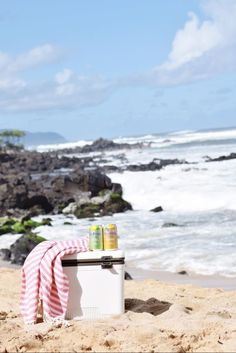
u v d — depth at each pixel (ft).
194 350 21.54
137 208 104.17
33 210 106.52
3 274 42.32
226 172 123.34
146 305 28.60
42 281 25.88
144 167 169.68
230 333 22.85
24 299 26.40
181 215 87.92
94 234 26.13
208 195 98.48
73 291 25.85
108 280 25.88
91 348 21.86
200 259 52.80
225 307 28.89
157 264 52.49
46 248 26.43
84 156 301.02
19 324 25.91
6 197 108.99
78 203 104.01
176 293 34.24
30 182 126.41
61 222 92.84
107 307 25.88
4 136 425.69
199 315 25.59
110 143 371.56
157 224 79.61
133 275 48.75
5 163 223.30
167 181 117.91
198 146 266.98
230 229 68.33
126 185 117.60
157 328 23.09
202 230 69.46
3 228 82.99
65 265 25.86
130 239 67.05
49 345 22.21
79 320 25.59
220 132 366.84
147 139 447.83
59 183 113.70
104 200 101.50
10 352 21.83
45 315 25.75
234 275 46.42
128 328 23.44
